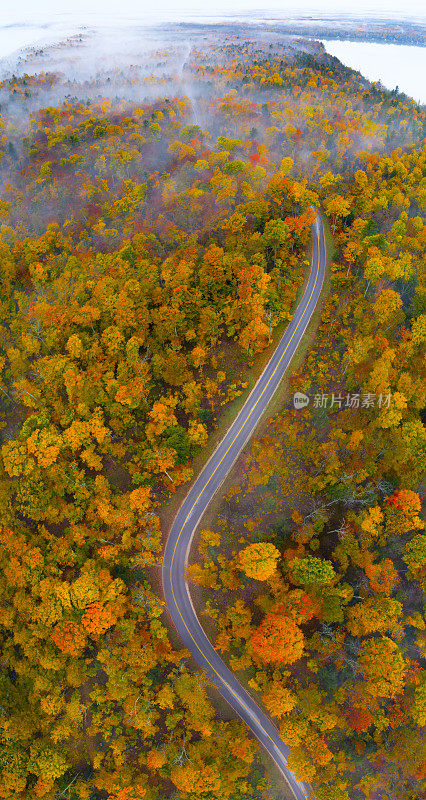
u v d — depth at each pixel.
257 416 102.38
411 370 100.94
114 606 84.25
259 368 106.81
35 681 84.62
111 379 99.94
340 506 92.75
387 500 89.88
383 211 130.38
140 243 117.56
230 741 82.88
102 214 139.38
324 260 124.75
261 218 121.56
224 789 79.06
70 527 93.19
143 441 99.00
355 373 101.06
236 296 109.88
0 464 97.38
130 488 96.75
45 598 84.38
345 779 80.62
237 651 88.31
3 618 86.88
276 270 115.56
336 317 111.81
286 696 79.44
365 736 82.56
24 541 90.25
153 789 80.75
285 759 85.31
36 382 104.44
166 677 86.62
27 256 122.88
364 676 80.56
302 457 96.81
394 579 84.12
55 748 82.44
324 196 141.12
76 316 103.69
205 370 106.81
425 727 81.81
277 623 78.38
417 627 85.19
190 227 124.56
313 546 89.38
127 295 104.44
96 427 94.75
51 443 93.31
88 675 84.88
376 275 104.00
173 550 94.12
